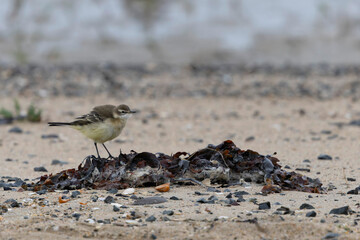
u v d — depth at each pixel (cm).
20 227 689
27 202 798
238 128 1552
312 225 674
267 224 681
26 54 2678
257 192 849
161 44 2858
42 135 1430
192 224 691
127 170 888
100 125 951
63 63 2653
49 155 1213
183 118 1716
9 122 1620
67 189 878
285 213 735
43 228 684
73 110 1820
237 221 696
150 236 654
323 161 1123
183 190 859
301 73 2533
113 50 2798
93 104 1928
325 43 2912
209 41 2895
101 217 725
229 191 856
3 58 2672
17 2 3044
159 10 3080
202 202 791
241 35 2961
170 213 732
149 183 887
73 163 1132
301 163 1101
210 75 2481
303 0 3250
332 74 2519
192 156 923
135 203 786
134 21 2995
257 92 2161
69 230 677
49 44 2794
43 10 3005
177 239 645
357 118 1689
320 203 787
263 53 2822
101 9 3050
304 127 1555
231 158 922
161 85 2281
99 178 890
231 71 2569
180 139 1407
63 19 2973
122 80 2355
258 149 1262
